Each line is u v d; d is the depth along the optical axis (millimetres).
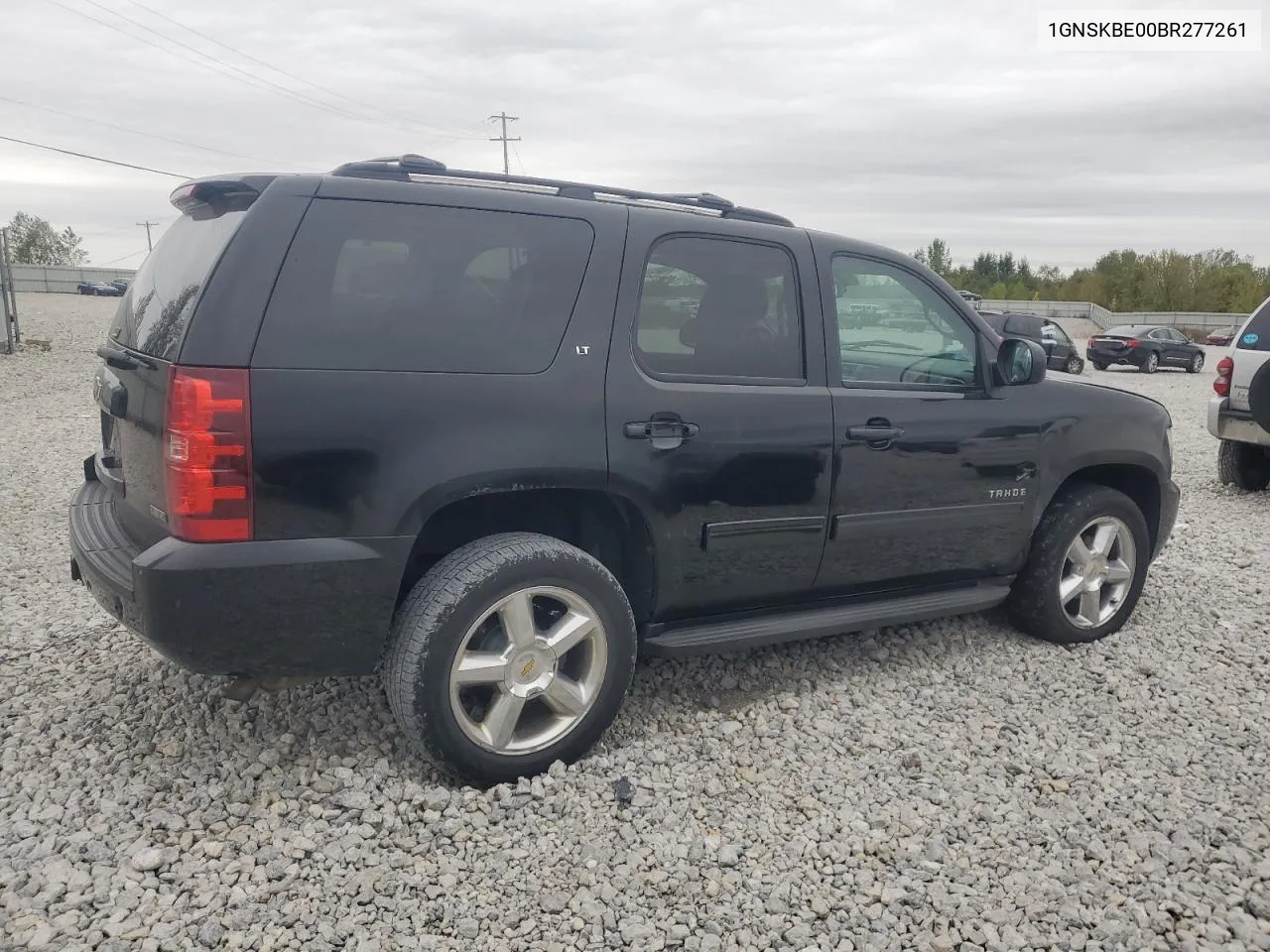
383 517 2820
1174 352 28516
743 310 3557
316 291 2775
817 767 3359
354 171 3006
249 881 2615
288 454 2695
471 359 2971
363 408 2781
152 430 2768
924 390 3969
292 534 2732
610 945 2471
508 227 3119
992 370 4195
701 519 3402
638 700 3820
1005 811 3117
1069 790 3260
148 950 2344
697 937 2500
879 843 2918
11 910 2457
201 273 2775
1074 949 2510
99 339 21609
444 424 2895
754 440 3463
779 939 2510
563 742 3191
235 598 2678
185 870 2637
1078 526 4406
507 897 2621
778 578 3678
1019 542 4301
